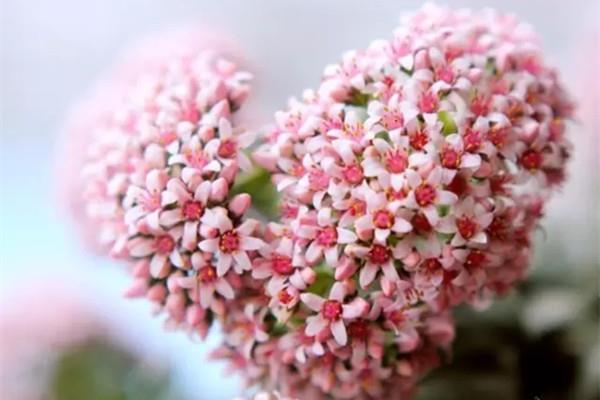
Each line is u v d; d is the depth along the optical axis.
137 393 0.30
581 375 0.28
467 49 0.23
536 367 0.28
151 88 0.24
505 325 0.28
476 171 0.21
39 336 0.30
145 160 0.22
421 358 0.23
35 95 0.40
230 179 0.22
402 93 0.21
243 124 0.24
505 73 0.23
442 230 0.21
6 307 0.31
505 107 0.22
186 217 0.22
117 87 0.28
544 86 0.23
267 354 0.23
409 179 0.21
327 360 0.22
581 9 0.36
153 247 0.22
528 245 0.23
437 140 0.21
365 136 0.21
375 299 0.21
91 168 0.24
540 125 0.22
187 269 0.22
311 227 0.21
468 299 0.23
